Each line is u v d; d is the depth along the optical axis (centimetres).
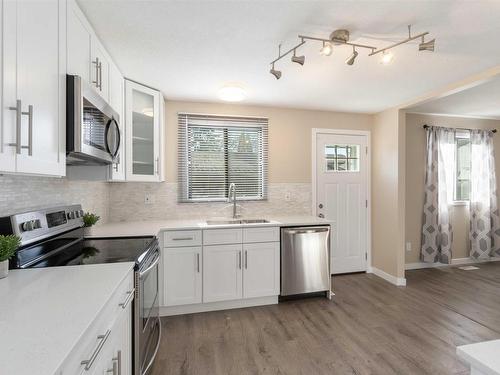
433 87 293
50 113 120
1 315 86
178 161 335
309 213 379
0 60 89
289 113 372
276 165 368
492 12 164
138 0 153
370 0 154
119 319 119
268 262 294
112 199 313
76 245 188
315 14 167
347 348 216
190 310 279
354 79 271
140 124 277
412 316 268
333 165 390
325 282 309
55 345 70
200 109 343
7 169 93
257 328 247
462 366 194
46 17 117
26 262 138
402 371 189
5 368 61
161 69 244
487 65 239
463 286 347
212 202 344
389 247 369
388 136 374
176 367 194
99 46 190
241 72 253
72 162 184
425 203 414
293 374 186
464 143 445
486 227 434
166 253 268
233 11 164
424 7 160
